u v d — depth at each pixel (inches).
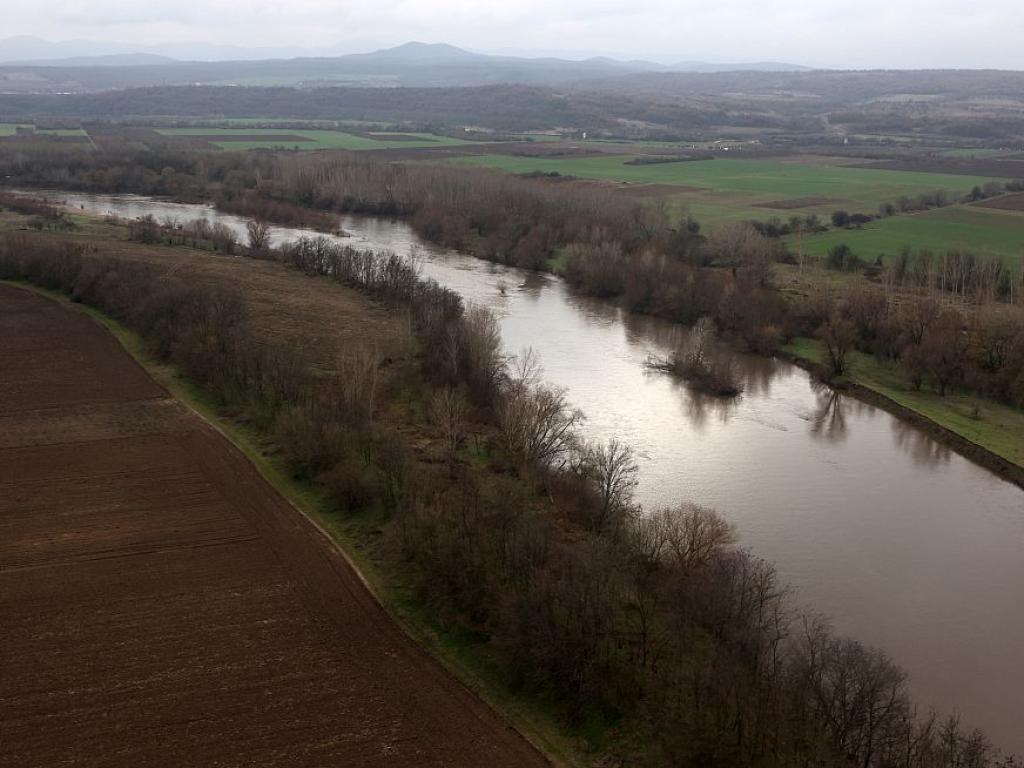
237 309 4202.8
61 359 3742.6
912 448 3432.6
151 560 2255.2
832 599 2348.7
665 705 1670.8
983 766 1624.0
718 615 1909.4
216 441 2994.6
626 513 2544.3
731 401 3875.5
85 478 2689.5
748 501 2903.5
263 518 2503.7
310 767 1593.3
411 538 2234.3
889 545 2652.6
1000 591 2427.4
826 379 4133.9
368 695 1801.2
